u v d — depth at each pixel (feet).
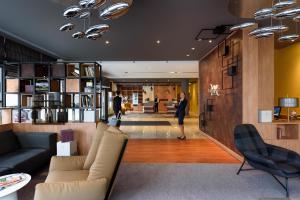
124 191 10.53
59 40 18.63
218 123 20.47
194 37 17.79
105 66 34.32
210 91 22.95
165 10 12.50
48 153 14.15
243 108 15.05
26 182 7.84
